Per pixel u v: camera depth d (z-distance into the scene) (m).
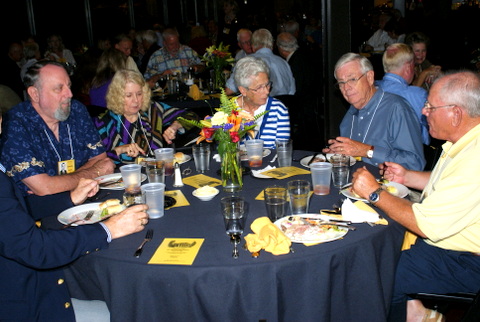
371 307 1.48
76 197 1.84
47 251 1.41
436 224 1.51
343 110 4.63
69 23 9.66
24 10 8.81
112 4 10.28
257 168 2.29
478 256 1.77
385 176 2.05
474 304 1.39
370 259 1.44
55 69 2.20
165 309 1.35
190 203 1.83
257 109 2.85
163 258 1.36
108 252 1.43
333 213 1.65
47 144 2.30
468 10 7.51
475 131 1.60
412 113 2.52
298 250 1.38
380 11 8.79
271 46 4.81
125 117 2.79
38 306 1.56
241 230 1.50
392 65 2.99
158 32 8.12
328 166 1.85
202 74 5.95
